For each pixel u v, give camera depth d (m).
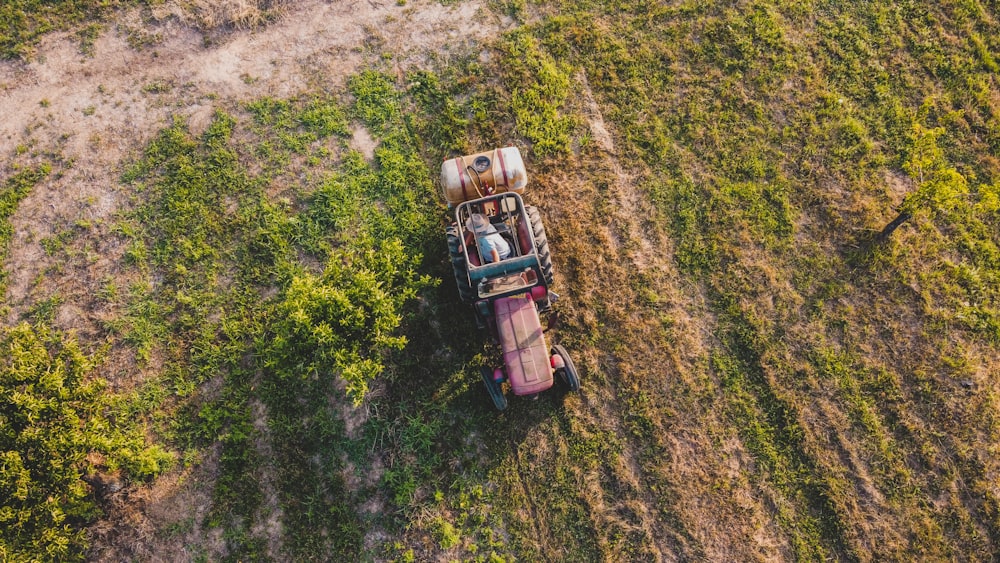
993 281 9.60
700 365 9.18
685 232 9.84
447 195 8.71
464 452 8.77
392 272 8.34
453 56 10.74
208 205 9.64
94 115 10.12
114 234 9.44
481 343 9.22
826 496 8.63
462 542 8.44
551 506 8.60
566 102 10.55
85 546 7.90
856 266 9.66
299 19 10.91
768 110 10.56
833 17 11.22
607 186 10.07
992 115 10.64
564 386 9.04
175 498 8.38
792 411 8.97
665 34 11.02
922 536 8.49
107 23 10.62
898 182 10.17
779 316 9.41
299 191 9.76
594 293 9.53
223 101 10.27
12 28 10.48
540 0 11.12
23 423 7.15
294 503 8.48
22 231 9.43
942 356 9.21
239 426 8.66
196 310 9.12
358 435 8.76
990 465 8.75
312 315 7.67
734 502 8.62
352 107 10.32
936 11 11.27
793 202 10.04
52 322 8.98
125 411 8.55
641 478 8.73
